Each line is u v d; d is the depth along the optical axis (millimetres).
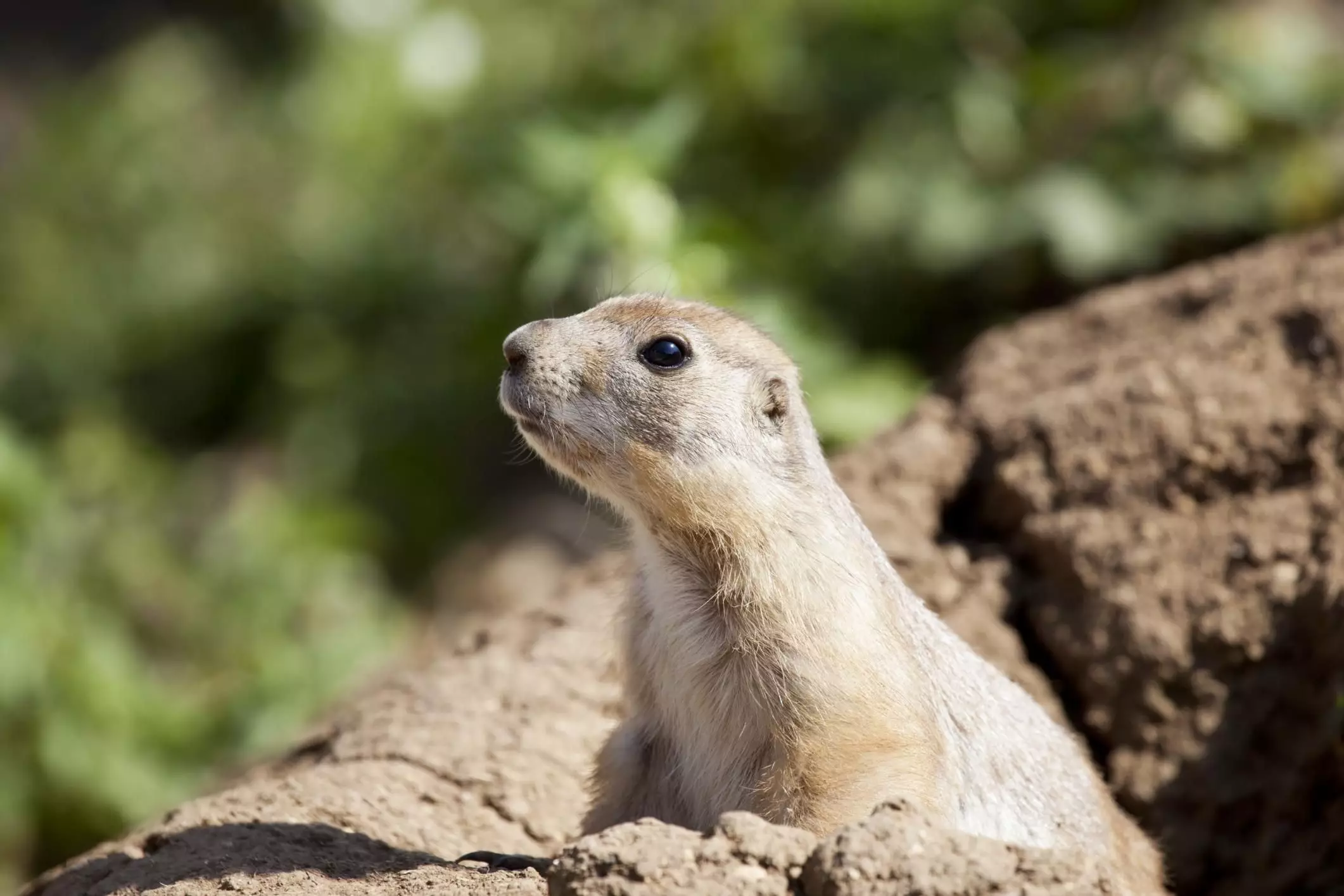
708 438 12930
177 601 25328
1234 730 16109
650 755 13273
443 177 31000
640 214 21844
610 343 13227
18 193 37719
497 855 11945
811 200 26516
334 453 29812
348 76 33312
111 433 29844
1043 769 13711
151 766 21641
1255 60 26391
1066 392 18219
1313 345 17562
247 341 33219
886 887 9781
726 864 10055
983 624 17125
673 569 13031
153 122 37531
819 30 27422
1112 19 27922
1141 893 13773
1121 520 17219
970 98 26359
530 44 30750
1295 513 16656
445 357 29656
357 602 26219
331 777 14438
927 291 25922
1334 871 15562
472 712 15664
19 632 21156
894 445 18641
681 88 27188
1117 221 25188
